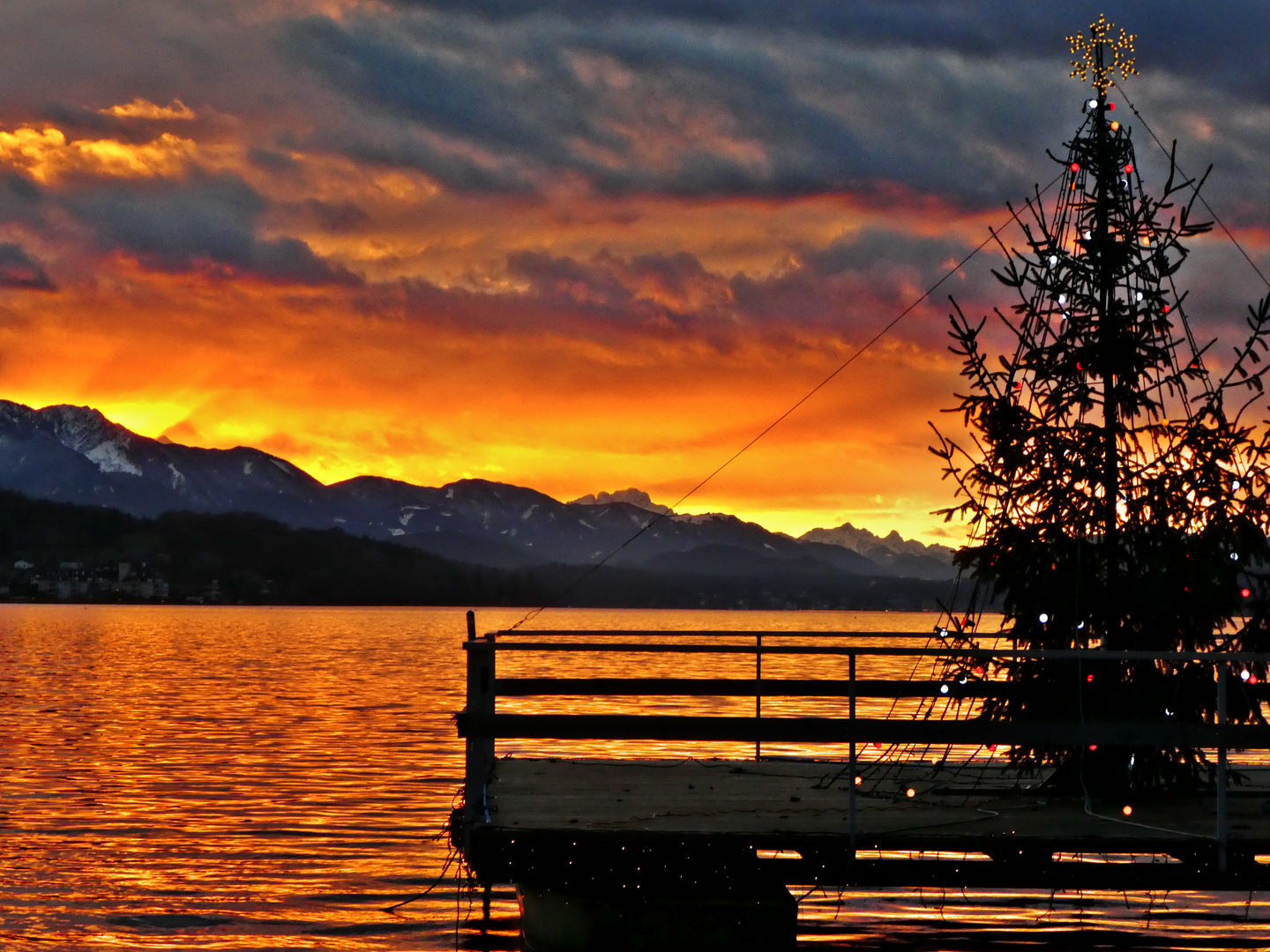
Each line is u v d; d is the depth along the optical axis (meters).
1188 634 12.11
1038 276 12.53
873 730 10.73
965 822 11.31
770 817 11.55
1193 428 12.17
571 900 11.41
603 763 15.14
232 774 29.88
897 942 14.63
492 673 11.99
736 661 97.25
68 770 30.44
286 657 96.81
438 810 24.67
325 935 15.55
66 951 15.03
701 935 11.17
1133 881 10.64
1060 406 12.38
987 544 12.51
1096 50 12.91
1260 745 10.38
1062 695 12.37
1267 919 15.69
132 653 100.56
